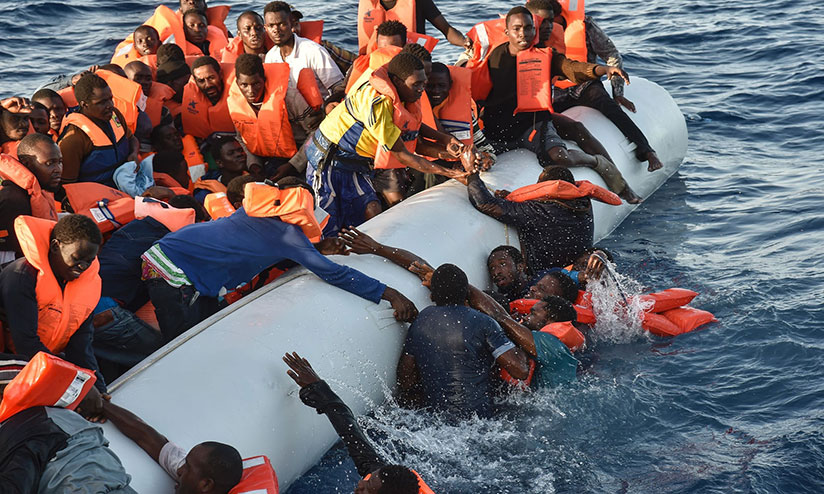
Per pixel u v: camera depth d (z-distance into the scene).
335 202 5.65
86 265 3.58
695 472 3.93
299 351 4.22
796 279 5.72
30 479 2.90
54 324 3.62
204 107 6.43
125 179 5.58
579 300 5.41
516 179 6.26
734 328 5.16
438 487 3.97
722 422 4.29
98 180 5.54
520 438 4.30
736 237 6.61
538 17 6.86
